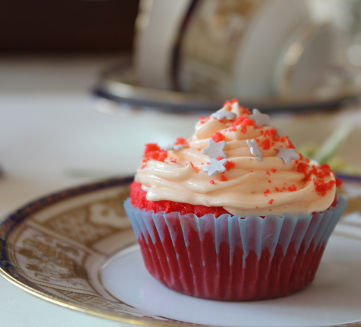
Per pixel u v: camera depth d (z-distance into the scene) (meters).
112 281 0.32
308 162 0.32
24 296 0.30
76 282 0.30
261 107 0.46
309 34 0.50
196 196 0.30
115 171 0.45
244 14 0.49
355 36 0.82
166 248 0.31
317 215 0.30
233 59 0.50
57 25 1.03
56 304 0.27
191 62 0.50
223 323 0.28
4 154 0.49
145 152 0.33
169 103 0.47
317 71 0.53
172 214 0.30
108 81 0.55
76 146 0.52
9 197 0.40
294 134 0.48
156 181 0.31
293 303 0.30
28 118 0.64
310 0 0.52
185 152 0.31
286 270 0.30
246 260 0.30
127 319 0.26
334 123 0.54
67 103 0.72
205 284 0.30
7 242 0.31
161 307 0.30
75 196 0.36
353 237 0.35
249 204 0.30
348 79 0.60
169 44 0.50
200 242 0.30
